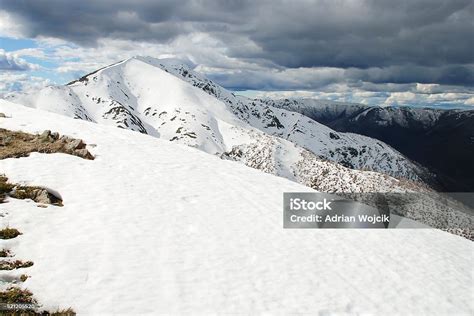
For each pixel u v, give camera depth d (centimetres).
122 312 1211
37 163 2184
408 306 1574
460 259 2214
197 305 1314
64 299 1220
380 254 2038
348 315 1434
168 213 1978
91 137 2920
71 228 1642
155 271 1455
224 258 1658
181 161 2877
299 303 1441
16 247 1427
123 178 2281
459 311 1611
